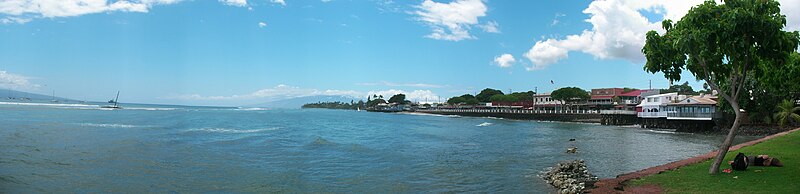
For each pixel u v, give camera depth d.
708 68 17.52
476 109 188.00
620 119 95.00
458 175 24.31
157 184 20.36
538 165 28.58
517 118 134.50
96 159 26.98
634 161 31.08
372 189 20.33
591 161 30.95
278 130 60.72
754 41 15.23
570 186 18.73
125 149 32.41
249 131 56.97
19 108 115.56
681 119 71.56
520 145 43.38
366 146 40.09
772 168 18.47
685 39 15.88
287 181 21.84
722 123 65.88
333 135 54.16
